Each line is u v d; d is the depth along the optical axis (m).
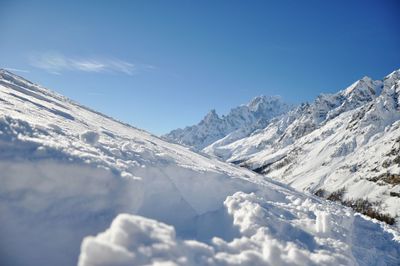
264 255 5.10
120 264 3.55
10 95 14.34
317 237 6.73
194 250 4.57
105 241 3.77
